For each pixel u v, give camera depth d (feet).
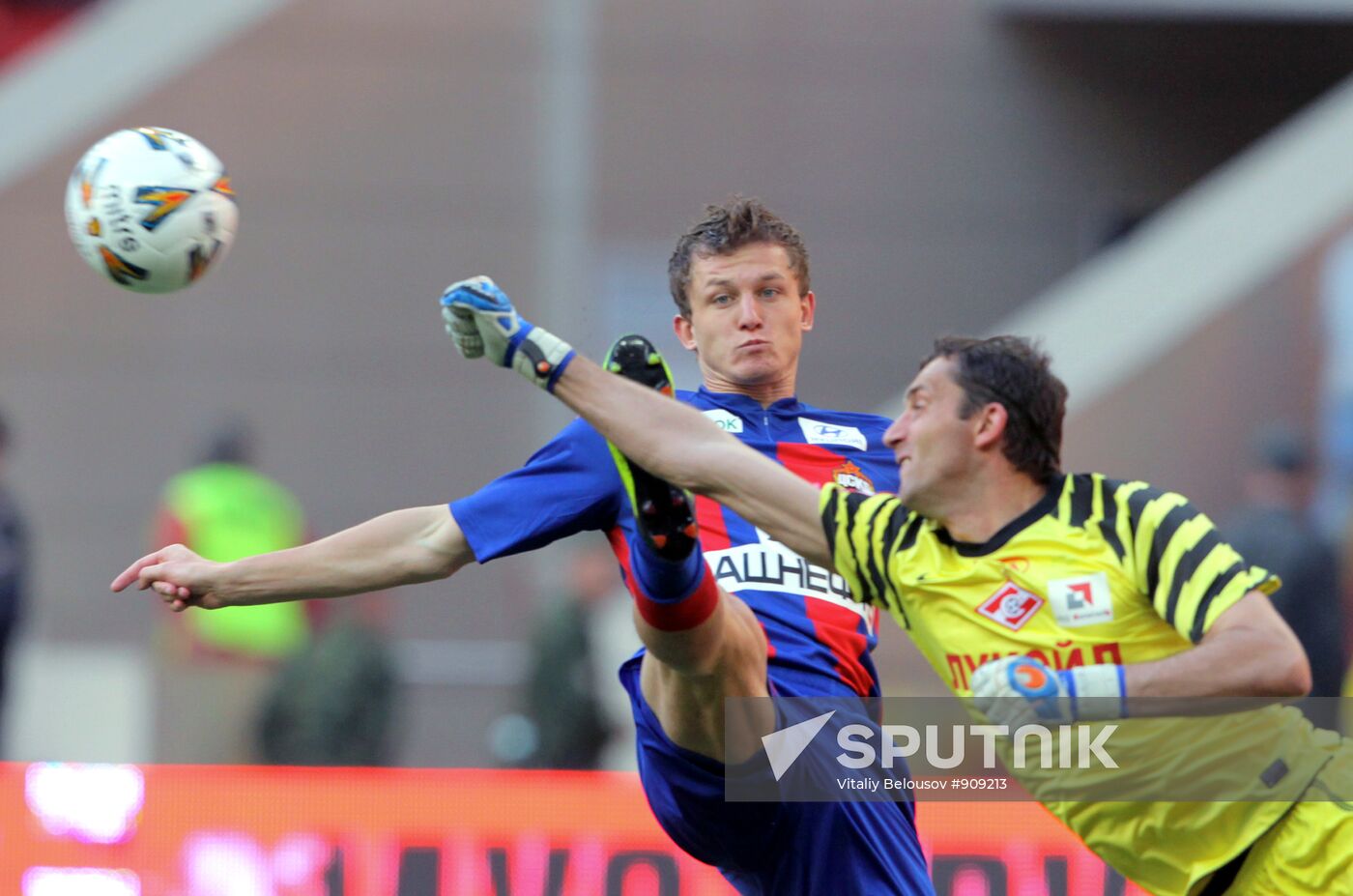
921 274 138.62
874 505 47.47
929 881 54.03
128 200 50.88
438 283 133.80
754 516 46.96
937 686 98.99
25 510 129.18
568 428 53.67
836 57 139.74
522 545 52.60
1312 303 126.31
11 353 130.93
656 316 134.62
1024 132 140.56
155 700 109.50
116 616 127.54
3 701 100.78
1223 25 142.10
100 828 68.44
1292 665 42.34
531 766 96.12
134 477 130.41
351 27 135.64
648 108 137.39
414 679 120.88
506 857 68.03
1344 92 136.87
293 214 133.69
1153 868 50.06
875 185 139.23
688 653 47.98
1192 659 42.75
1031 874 64.90
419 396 132.36
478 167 135.23
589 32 137.18
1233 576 43.34
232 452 107.65
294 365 132.36
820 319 137.80
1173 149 141.79
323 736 96.78
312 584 52.60
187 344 132.05
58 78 134.31
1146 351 126.11
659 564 46.60
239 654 107.24
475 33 136.15
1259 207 130.31
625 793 68.59
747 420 54.80
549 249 134.92
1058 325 128.57
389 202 134.41
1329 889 48.21
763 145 138.00
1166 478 124.47
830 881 52.54
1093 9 140.36
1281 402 124.77
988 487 45.93
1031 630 45.50
